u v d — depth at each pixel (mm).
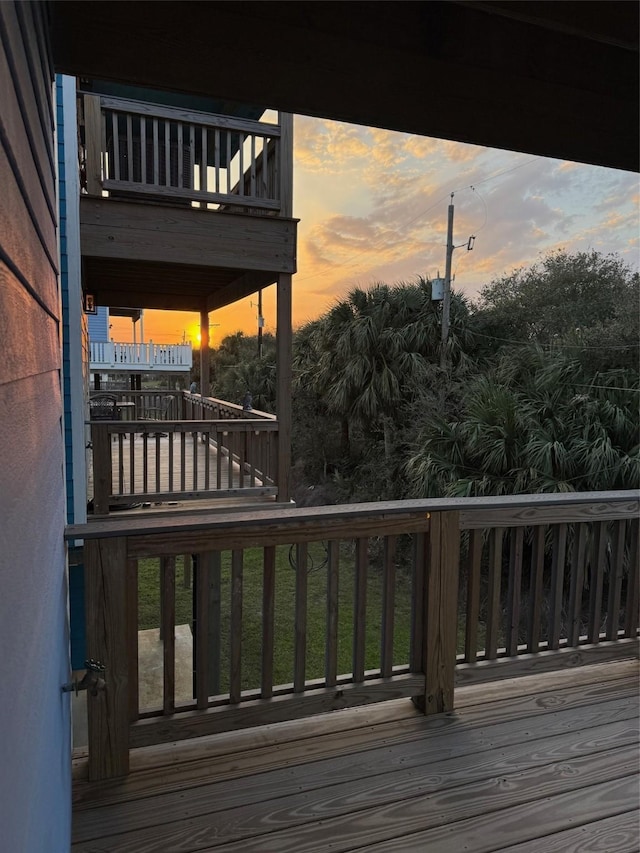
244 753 1867
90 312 8594
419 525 2070
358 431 12570
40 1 1257
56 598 1354
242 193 5398
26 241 840
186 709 1886
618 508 2410
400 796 1680
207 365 9469
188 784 1719
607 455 6434
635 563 2514
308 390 13695
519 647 2346
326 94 1932
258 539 1892
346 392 11406
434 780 1751
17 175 737
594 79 2160
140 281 7355
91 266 6156
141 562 8922
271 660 1952
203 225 5301
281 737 1950
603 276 13039
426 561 2096
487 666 2229
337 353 11812
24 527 732
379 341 11141
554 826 1580
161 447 8781
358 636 2055
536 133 2234
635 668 2488
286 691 1998
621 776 1794
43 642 962
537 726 2049
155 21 1734
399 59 1952
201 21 1774
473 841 1521
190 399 10102
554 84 2119
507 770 1805
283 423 5484
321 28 1854
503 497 2232
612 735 2006
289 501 5516
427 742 1942
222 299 7984
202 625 1876
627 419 6766
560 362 7801
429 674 2100
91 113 4914
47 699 1005
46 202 1409
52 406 1413
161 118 5062
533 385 7887
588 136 2289
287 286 5559
